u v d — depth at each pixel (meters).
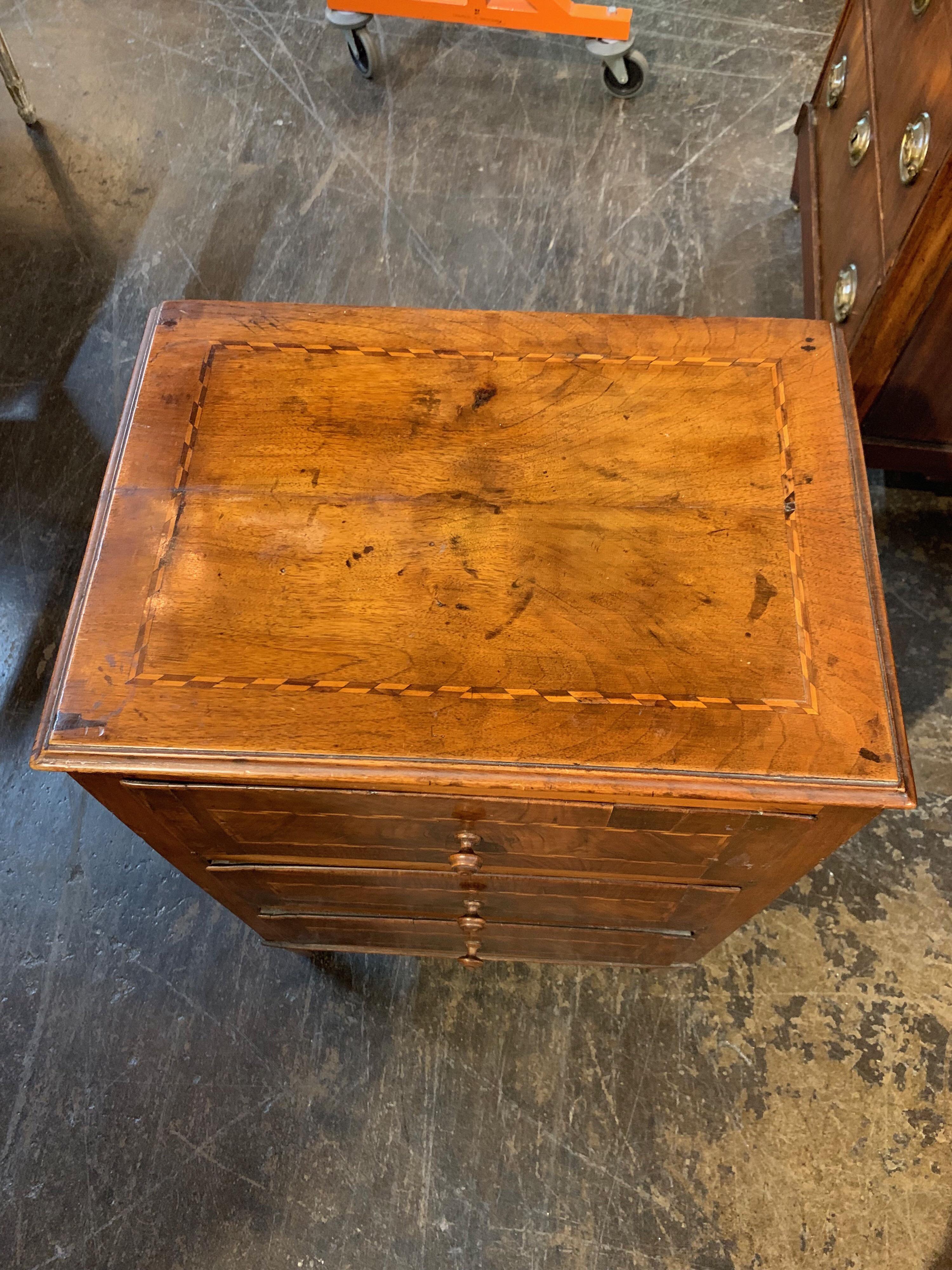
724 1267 1.31
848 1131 1.39
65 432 2.04
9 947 1.57
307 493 1.01
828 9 2.52
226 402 1.07
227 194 2.34
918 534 1.86
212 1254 1.34
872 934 1.53
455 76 2.48
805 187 2.08
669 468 1.02
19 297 2.22
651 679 0.91
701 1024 1.48
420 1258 1.33
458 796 0.89
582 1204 1.36
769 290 2.15
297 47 2.54
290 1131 1.42
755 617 0.94
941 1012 1.47
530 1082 1.44
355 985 1.53
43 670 1.80
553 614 0.94
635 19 2.52
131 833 1.66
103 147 2.41
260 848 1.08
